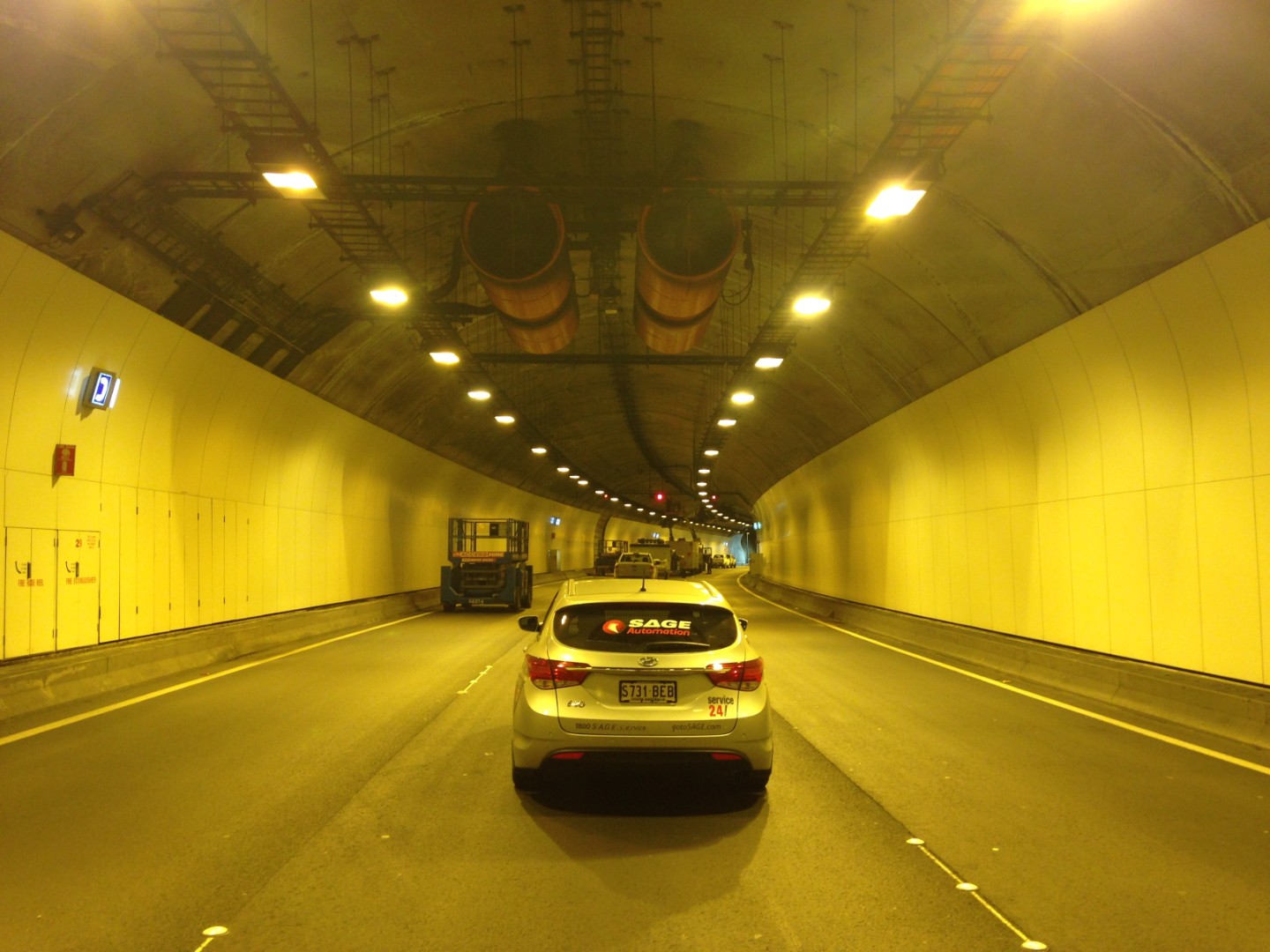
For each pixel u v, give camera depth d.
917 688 12.45
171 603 14.79
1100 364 11.22
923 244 12.16
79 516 12.19
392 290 13.40
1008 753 8.45
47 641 11.45
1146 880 5.16
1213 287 8.88
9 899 4.77
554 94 10.88
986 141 9.56
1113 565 11.43
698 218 11.70
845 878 5.19
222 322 14.44
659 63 10.13
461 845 5.73
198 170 10.71
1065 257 10.54
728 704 6.52
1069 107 8.52
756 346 17.27
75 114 8.90
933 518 18.28
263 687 12.41
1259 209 8.01
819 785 7.28
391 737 9.02
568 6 9.05
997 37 7.27
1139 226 9.24
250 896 4.85
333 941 4.29
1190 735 9.20
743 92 10.59
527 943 4.29
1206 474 9.55
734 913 4.66
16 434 10.85
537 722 6.50
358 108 10.66
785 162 12.04
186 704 10.92
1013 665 13.69
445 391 26.25
